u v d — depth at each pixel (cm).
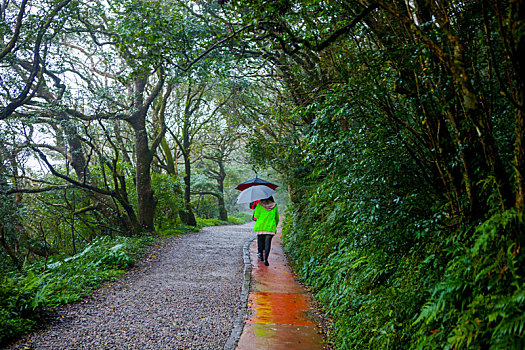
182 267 857
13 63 1025
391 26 320
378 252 393
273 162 961
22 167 1154
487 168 266
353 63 353
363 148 357
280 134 1091
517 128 212
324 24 439
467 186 277
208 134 2275
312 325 474
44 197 1351
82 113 1223
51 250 1218
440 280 285
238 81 1119
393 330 316
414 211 346
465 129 275
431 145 319
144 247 1080
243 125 1360
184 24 713
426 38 232
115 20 1093
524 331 190
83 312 517
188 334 446
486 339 217
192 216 1959
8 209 1084
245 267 830
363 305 398
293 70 671
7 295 473
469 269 244
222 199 2897
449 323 262
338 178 415
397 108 343
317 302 570
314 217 865
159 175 1639
